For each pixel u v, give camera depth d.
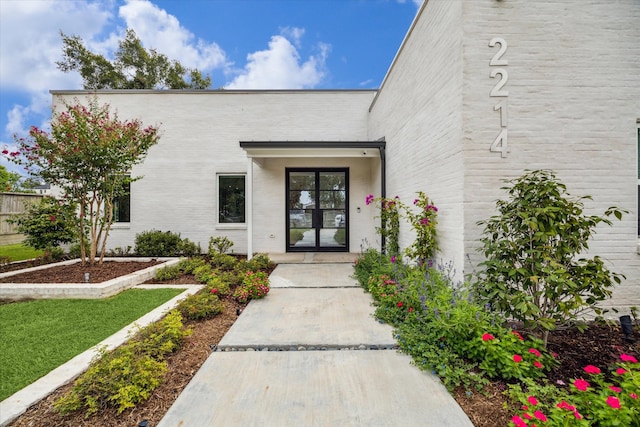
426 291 3.15
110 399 1.83
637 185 3.23
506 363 1.99
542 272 2.37
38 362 2.37
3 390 2.00
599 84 3.22
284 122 8.45
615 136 3.22
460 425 1.70
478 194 3.21
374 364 2.38
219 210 8.46
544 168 3.21
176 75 17.78
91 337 2.84
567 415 1.49
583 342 2.63
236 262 6.34
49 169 5.10
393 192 6.04
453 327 2.29
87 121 5.14
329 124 8.47
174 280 5.14
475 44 3.20
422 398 1.94
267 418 1.77
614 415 1.49
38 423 1.72
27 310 3.61
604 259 3.22
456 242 3.37
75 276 4.80
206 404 1.89
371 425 1.71
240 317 3.41
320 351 2.61
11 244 9.58
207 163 8.34
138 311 3.57
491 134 3.20
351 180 8.26
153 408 1.87
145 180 8.27
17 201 9.80
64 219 6.25
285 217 8.29
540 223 2.31
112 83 16.19
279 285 4.84
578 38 3.20
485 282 2.50
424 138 4.33
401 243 5.52
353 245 8.24
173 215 8.31
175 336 2.59
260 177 8.30
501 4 3.19
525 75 3.21
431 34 4.04
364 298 4.13
